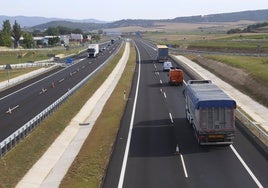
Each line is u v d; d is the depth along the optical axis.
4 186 23.34
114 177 24.53
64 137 35.56
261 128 35.75
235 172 24.86
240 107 45.75
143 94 54.94
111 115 42.72
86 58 122.56
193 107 33.31
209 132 29.66
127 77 74.25
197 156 28.25
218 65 81.81
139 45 186.50
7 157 27.55
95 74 76.50
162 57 99.62
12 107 47.47
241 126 36.16
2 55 144.12
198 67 88.56
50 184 24.55
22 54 146.62
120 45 191.00
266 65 73.56
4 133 34.94
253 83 56.72
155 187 22.70
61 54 141.88
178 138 33.00
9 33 191.25
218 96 31.20
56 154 30.98
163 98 51.28
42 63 106.56
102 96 55.81
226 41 157.25
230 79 66.56
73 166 27.52
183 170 25.45
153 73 79.19
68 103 48.19
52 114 41.47
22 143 30.86
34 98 53.81
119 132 35.44
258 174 24.41
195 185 22.86
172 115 41.28
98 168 26.44
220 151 29.27
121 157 28.50
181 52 127.50
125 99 51.41
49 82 70.50
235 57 95.50
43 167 27.77
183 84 63.38
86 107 48.03
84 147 32.16
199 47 143.50
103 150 30.47
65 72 86.00
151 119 39.88
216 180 23.58
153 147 30.73
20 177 25.25
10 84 68.38
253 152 28.86
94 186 23.19
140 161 27.52
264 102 47.31
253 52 114.94
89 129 38.41
